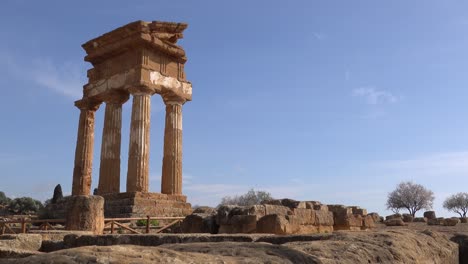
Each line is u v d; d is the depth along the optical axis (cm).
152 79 2669
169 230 1953
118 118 2848
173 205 2547
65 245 1042
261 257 444
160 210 2436
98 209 1426
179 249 479
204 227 1623
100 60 2914
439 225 3962
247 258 430
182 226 1694
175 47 2833
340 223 1980
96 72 2934
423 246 793
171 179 2730
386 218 4809
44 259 318
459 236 1053
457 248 989
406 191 8250
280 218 1457
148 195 2450
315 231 1744
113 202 2430
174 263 357
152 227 1950
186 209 2605
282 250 488
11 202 7256
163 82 2739
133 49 2708
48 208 2778
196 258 386
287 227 1483
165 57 2803
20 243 1048
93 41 2877
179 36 2869
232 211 1582
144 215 2330
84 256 329
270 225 1452
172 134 2794
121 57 2783
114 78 2789
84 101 2961
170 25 2772
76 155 2936
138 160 2536
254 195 6394
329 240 677
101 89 2867
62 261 316
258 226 1474
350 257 557
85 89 3002
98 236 985
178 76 2870
